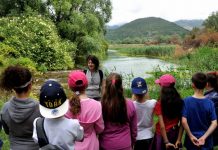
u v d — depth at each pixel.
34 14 28.17
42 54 23.64
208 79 4.98
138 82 4.54
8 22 25.31
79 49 31.11
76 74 3.78
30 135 3.37
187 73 14.77
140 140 4.59
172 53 42.09
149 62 35.19
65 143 3.08
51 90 2.98
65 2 29.88
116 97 3.95
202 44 39.47
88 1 33.72
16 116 3.30
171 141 4.49
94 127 3.80
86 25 31.62
